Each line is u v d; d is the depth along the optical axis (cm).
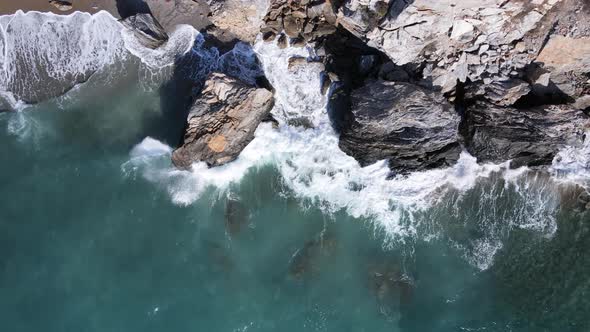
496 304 2509
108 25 2483
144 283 2470
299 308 2470
